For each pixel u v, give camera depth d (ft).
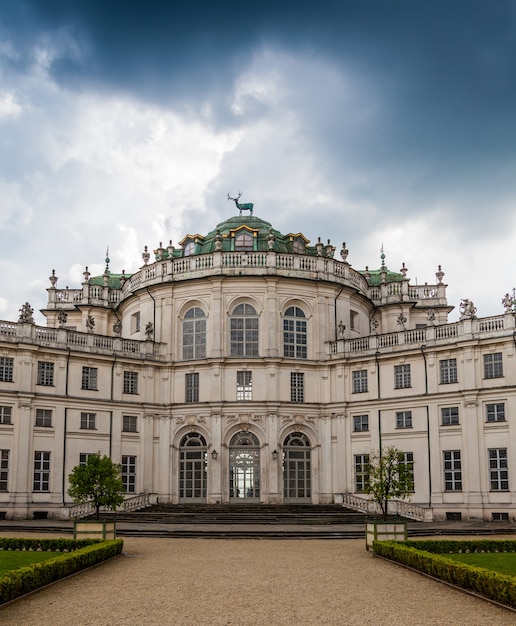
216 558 101.91
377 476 152.46
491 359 181.78
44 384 188.75
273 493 199.41
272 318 208.85
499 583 67.51
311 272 215.10
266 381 205.67
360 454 201.16
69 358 193.98
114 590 74.79
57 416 188.65
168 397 209.26
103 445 196.34
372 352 203.10
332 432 206.90
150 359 208.54
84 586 77.10
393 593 73.72
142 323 219.61
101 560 94.53
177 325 213.46
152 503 195.42
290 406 205.87
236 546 119.44
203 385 207.10
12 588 68.44
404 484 152.76
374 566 93.50
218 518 169.48
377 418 199.31
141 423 204.64
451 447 184.85
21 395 182.09
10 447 179.52
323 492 204.44
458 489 182.60
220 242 213.46
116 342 204.44
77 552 88.02
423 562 85.35
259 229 234.99
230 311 210.59
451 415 186.70
